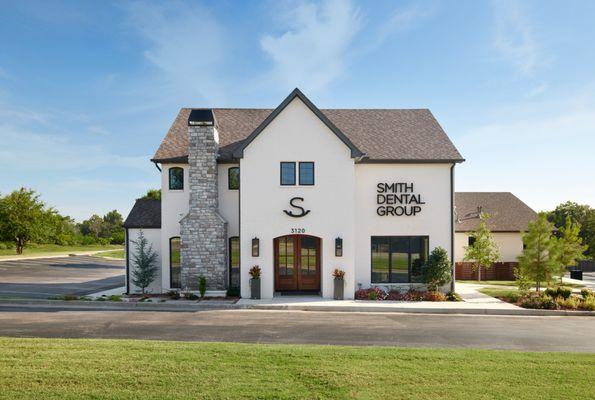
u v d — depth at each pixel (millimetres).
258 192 17078
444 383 7031
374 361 8141
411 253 18562
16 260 37250
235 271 18266
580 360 8484
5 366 7508
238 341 10258
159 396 6273
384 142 19594
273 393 6438
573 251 23062
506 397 6512
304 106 17266
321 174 17188
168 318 13109
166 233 18547
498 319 13836
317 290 18000
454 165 18641
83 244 63625
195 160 17562
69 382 6777
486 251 22797
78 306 15469
